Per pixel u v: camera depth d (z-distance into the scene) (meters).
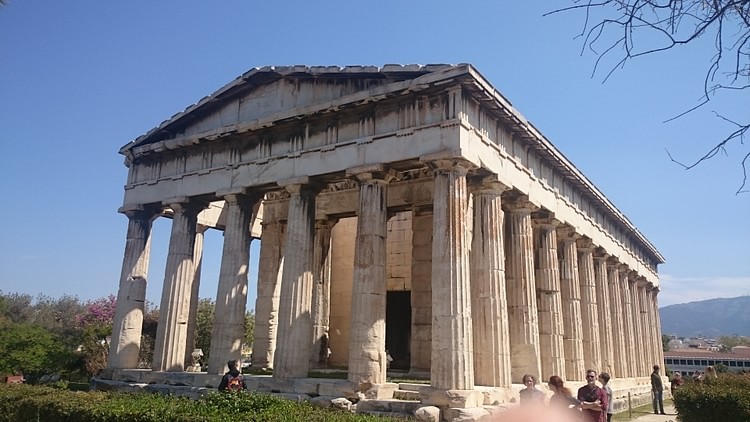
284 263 24.88
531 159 27.66
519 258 26.30
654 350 55.12
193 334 35.09
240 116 28.19
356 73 23.92
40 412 16.08
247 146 27.64
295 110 25.33
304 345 24.03
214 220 36.69
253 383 23.83
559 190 30.94
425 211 30.20
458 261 20.45
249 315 66.19
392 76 23.34
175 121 30.20
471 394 19.00
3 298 75.69
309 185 25.25
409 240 33.75
